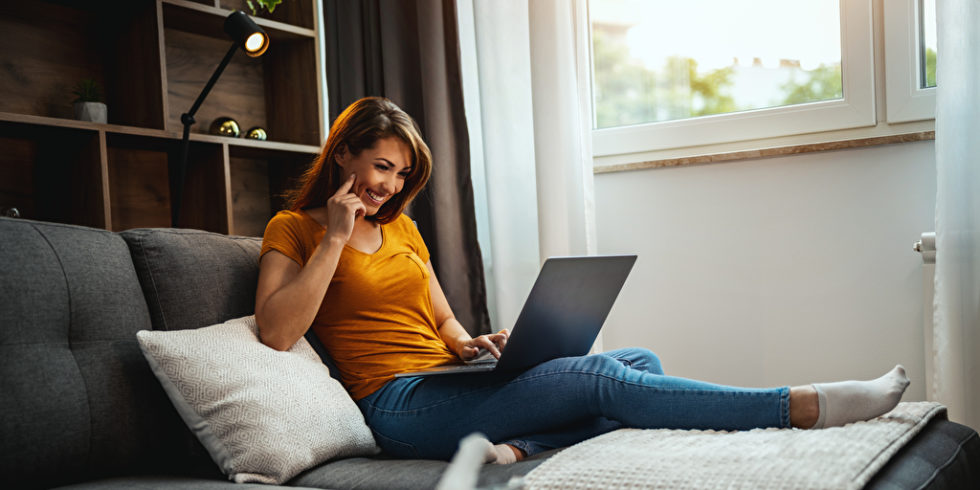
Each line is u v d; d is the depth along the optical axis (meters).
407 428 1.44
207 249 1.60
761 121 2.30
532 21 2.33
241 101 2.86
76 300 1.32
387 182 1.64
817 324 2.18
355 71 2.62
